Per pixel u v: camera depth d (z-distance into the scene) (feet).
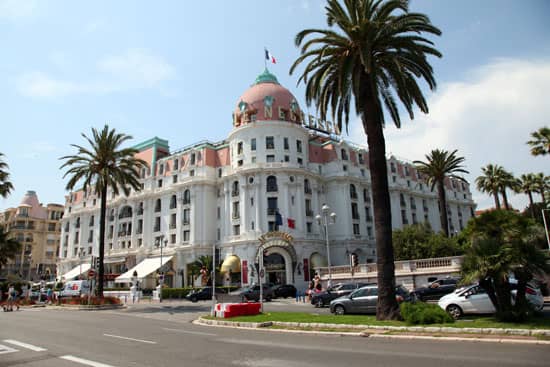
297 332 52.49
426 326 48.60
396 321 55.36
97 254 261.85
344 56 70.18
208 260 187.52
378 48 70.54
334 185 212.23
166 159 236.84
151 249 223.30
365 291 73.97
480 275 49.21
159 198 232.94
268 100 204.85
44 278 247.50
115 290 195.52
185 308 115.44
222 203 208.64
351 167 222.89
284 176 191.52
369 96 68.90
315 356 34.32
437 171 162.20
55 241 376.48
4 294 164.76
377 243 62.64
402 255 152.56
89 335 52.37
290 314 71.97
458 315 60.54
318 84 75.00
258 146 197.06
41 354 37.76
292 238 176.86
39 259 361.30
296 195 192.65
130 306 132.77
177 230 212.64
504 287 50.44
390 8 70.28
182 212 214.28
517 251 48.01
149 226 232.32
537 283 70.64
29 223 363.76
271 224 186.39
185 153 227.20
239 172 193.57
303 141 208.13
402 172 255.91
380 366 29.50
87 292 160.45
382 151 66.39
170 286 211.00
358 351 36.37
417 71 75.00
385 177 65.36
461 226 297.12
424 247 148.56
